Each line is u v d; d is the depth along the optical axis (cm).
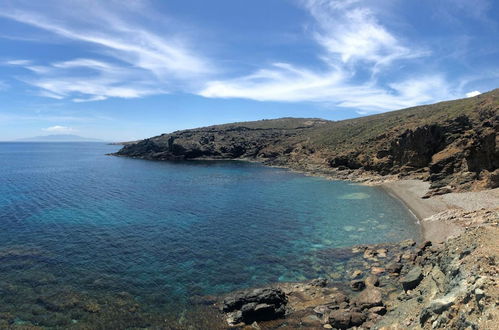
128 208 5125
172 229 3956
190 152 16750
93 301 2242
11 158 17012
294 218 4506
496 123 5372
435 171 6819
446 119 8244
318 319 1995
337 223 4209
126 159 16762
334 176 9169
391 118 13012
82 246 3303
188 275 2675
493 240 1794
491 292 1228
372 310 1975
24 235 3638
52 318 2025
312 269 2780
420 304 1723
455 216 3859
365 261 2909
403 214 4600
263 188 7300
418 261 2703
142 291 2398
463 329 1177
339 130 14588
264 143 17338
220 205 5416
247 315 2011
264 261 2962
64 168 11688
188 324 1997
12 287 2412
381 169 8456
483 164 5425
